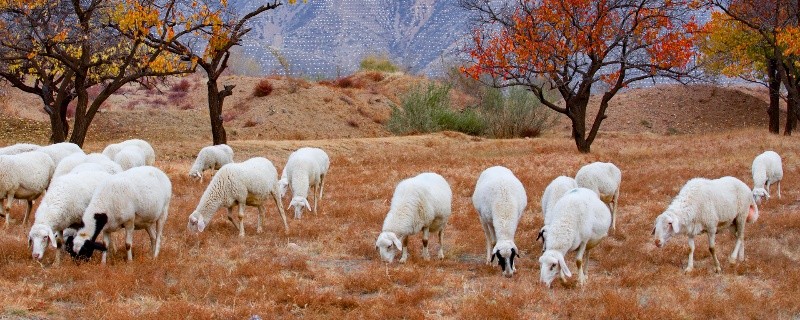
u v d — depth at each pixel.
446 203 12.37
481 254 13.20
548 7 29.44
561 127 50.53
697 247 13.07
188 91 50.34
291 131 41.50
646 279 11.05
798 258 12.51
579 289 10.56
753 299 10.01
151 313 9.19
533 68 29.81
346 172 23.97
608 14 29.77
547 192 12.57
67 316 9.16
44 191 14.75
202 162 21.81
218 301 9.90
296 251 12.89
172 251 12.40
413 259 12.25
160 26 24.28
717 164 23.45
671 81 60.41
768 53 38.72
